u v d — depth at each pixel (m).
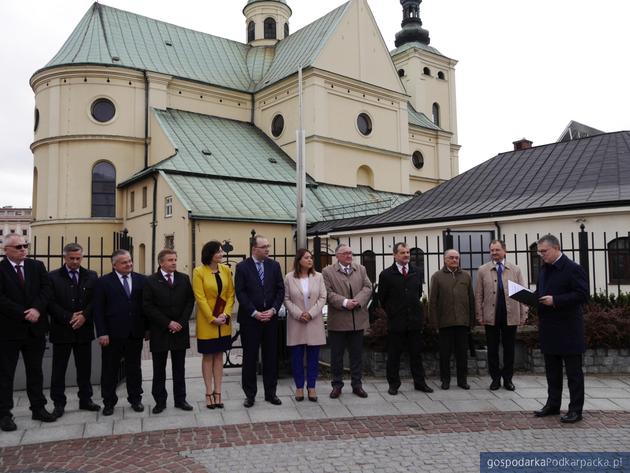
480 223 18.83
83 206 30.72
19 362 8.68
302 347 7.86
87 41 32.75
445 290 8.27
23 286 6.74
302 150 12.16
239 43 41.16
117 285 7.29
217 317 7.44
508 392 8.14
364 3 37.28
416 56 47.53
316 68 33.47
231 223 24.48
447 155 46.34
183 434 6.37
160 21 37.72
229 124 35.50
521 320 8.20
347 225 24.08
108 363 7.22
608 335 9.12
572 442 5.93
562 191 18.89
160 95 32.88
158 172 26.20
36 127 32.50
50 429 6.61
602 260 16.34
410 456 5.55
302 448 5.84
